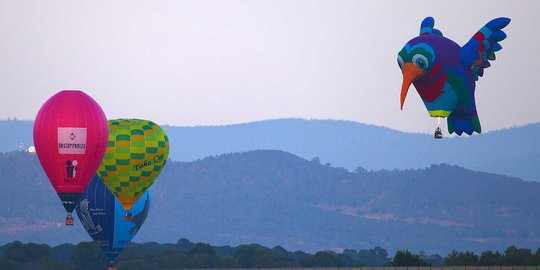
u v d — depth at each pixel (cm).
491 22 18888
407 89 18788
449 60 18738
